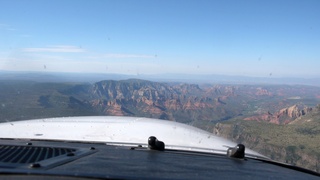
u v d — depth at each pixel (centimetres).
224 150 856
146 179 299
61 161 381
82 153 478
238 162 523
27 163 355
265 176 397
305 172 524
